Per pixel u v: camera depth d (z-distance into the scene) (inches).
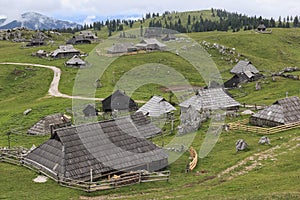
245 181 1649.9
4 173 1846.7
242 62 6087.6
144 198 1505.9
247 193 1473.9
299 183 1523.1
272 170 1795.0
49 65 6417.3
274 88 4517.7
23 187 1660.9
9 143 2856.8
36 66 6328.7
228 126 2797.7
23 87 5423.2
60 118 3361.2
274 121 2780.5
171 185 1702.8
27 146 2822.3
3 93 5270.7
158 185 1704.0
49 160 1814.7
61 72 5964.6
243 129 2736.2
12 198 1530.5
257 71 5935.0
